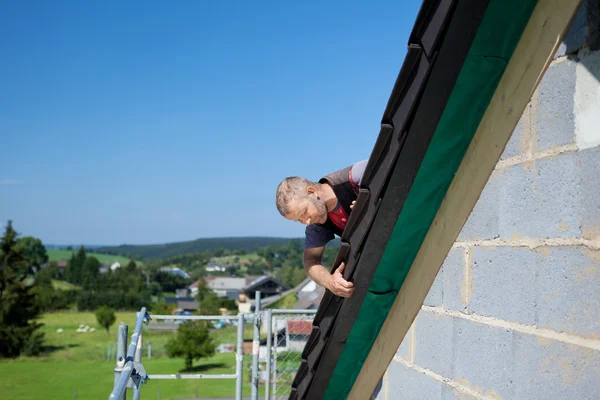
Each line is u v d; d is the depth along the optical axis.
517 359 1.99
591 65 1.68
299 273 147.38
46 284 104.19
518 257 2.00
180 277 150.25
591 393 1.66
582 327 1.70
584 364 1.69
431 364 2.58
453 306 2.40
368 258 2.46
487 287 2.17
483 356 2.19
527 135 1.94
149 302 102.31
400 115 1.97
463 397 2.32
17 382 42.19
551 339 1.83
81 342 67.25
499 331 2.09
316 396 3.47
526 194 1.95
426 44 1.80
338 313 2.79
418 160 2.09
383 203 2.21
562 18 1.74
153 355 54.75
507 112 1.98
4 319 58.12
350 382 3.35
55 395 37.03
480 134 2.08
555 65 1.81
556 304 1.81
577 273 1.73
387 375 3.06
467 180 2.19
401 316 2.78
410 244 2.46
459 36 1.78
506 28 1.80
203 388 35.66
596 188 1.67
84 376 45.22
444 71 1.86
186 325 48.81
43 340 59.59
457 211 2.28
